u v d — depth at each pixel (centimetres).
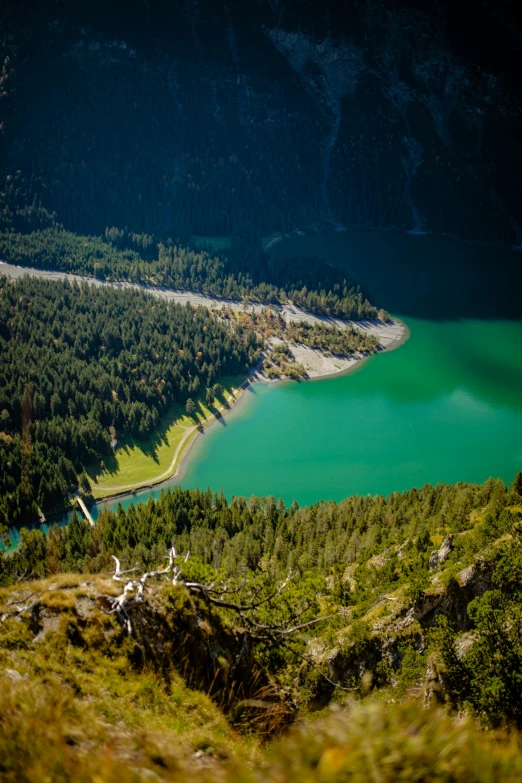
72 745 1496
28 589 2827
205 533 12069
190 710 2325
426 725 1283
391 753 1193
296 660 3950
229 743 2052
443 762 1185
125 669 2461
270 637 3266
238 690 2756
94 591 2819
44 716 1580
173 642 2742
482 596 6219
